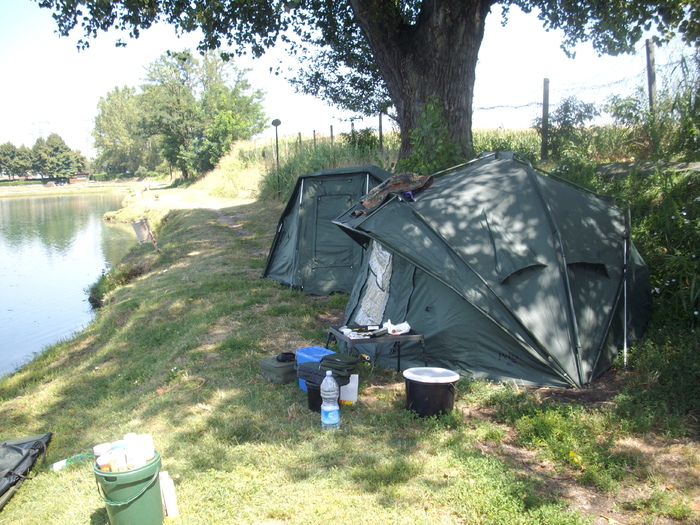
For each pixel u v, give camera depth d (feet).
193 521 12.00
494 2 35.88
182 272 43.34
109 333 33.68
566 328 18.75
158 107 175.11
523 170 22.26
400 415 16.40
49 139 375.45
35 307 49.32
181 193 131.54
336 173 33.06
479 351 19.48
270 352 23.13
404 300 21.42
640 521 11.42
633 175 28.89
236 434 15.90
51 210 151.74
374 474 13.29
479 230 20.18
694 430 15.11
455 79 35.47
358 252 33.04
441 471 13.46
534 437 14.84
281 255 36.88
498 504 11.93
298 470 13.74
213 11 40.81
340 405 17.52
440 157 32.63
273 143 105.70
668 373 17.57
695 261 22.39
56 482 15.17
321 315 28.60
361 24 36.42
